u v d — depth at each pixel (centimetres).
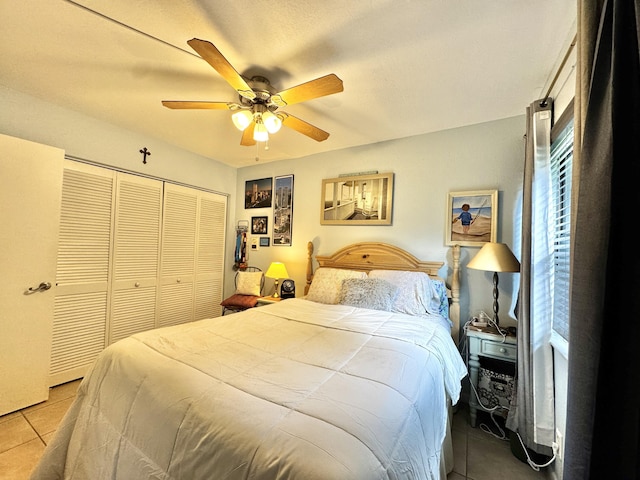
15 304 203
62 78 197
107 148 270
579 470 60
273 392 99
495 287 220
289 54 162
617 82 58
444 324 205
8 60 177
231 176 407
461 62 166
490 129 242
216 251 389
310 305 247
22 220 205
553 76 171
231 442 80
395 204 285
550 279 164
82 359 259
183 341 148
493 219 236
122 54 170
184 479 86
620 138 58
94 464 114
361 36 147
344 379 110
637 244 56
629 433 54
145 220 306
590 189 63
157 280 319
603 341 59
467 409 228
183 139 310
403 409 94
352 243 311
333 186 323
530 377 163
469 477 155
